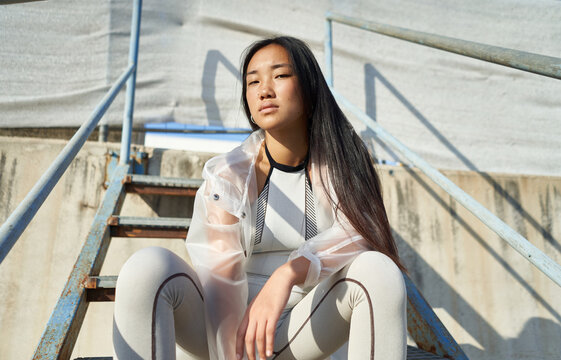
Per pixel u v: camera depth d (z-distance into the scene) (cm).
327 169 117
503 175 271
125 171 218
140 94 271
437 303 242
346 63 296
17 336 203
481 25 313
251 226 114
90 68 269
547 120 298
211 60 287
